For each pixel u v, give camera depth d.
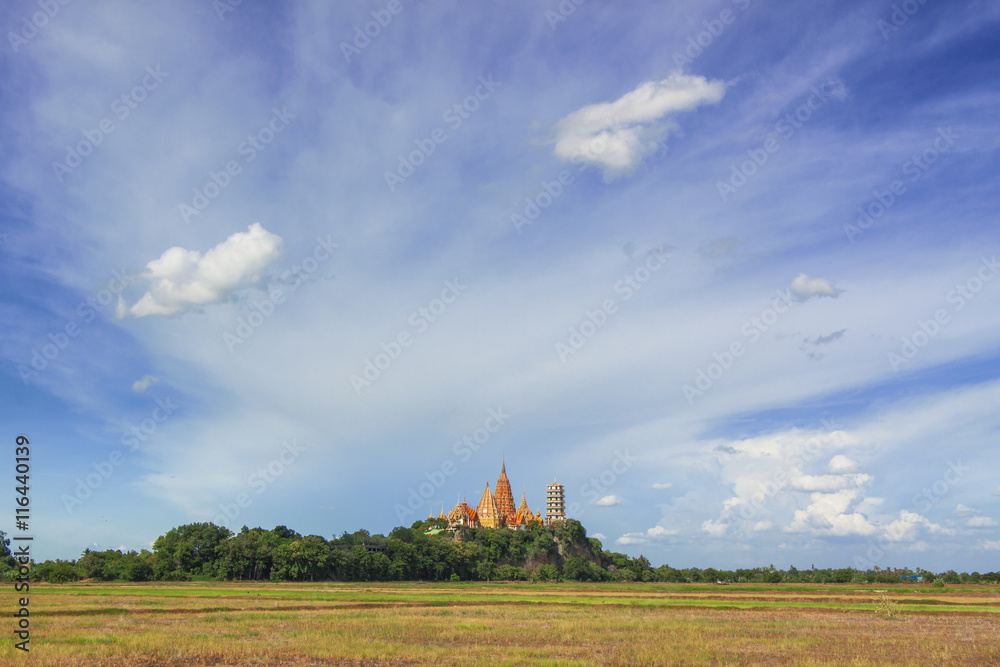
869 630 74.50
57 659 48.62
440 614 87.81
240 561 194.62
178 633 63.53
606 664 49.69
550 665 48.25
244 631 65.75
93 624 70.62
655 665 49.66
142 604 97.38
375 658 51.56
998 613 97.31
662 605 108.94
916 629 76.00
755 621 82.62
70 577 171.50
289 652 52.72
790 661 52.50
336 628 69.44
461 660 50.75
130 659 49.66
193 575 192.38
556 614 89.19
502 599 121.19
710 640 63.16
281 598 115.88
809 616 90.56
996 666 51.88
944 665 51.12
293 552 195.50
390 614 86.62
